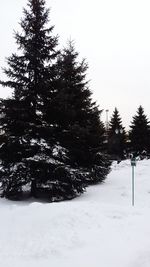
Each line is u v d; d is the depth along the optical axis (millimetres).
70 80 23781
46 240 10055
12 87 19594
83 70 24203
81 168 21016
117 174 30391
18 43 19938
